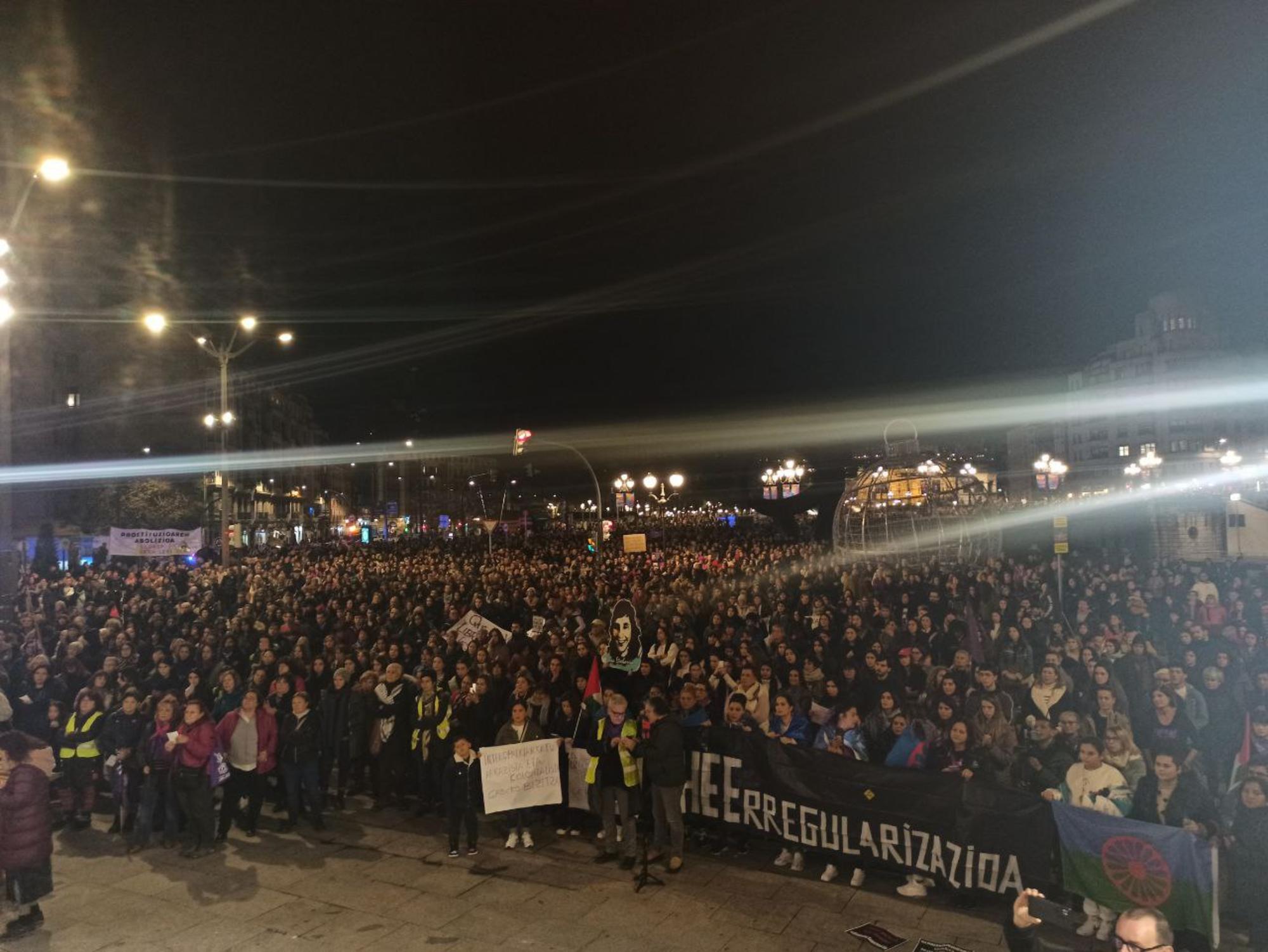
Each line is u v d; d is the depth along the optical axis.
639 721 8.82
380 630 14.70
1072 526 41.03
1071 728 7.56
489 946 6.67
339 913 7.33
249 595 20.94
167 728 9.07
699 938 6.76
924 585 18.08
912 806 7.54
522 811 8.98
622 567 27.81
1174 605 14.98
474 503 116.31
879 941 6.62
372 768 10.62
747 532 58.22
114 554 26.98
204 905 7.54
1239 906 6.19
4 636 12.47
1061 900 6.93
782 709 8.84
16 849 6.97
